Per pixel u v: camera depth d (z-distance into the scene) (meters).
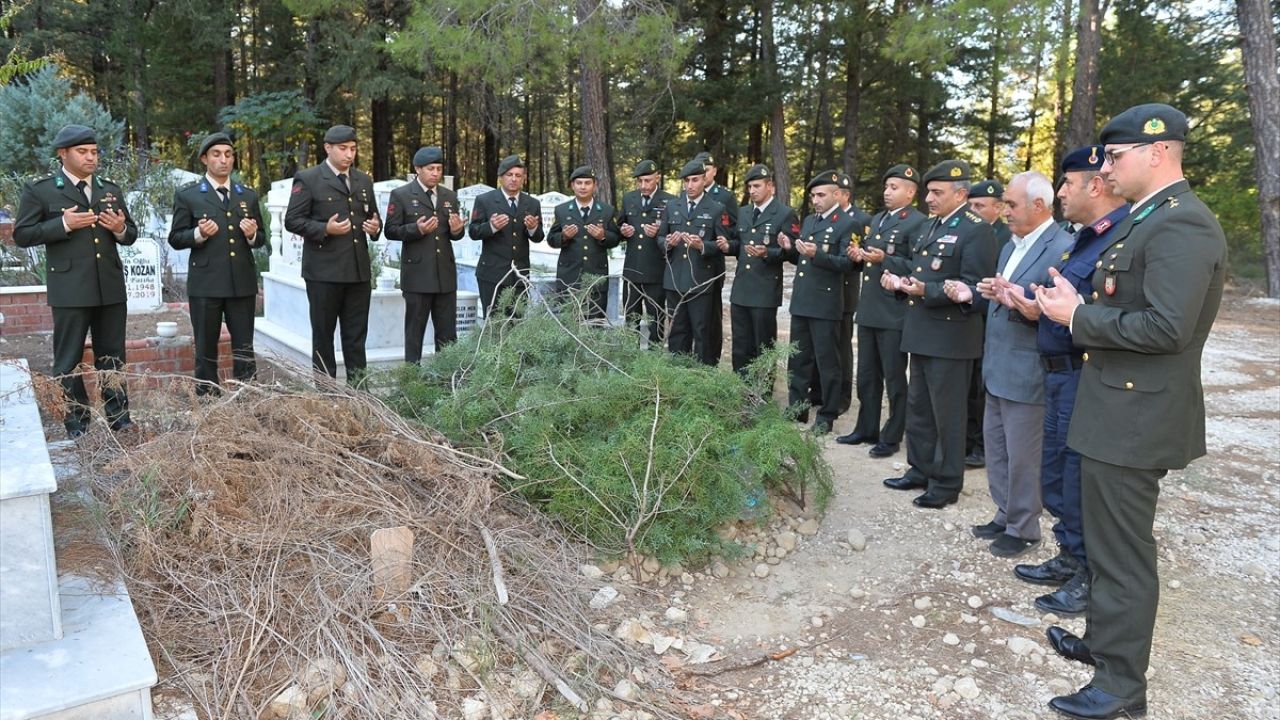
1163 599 3.41
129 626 2.44
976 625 3.20
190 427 3.43
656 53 10.96
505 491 3.72
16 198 8.58
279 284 7.09
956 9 11.38
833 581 3.56
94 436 3.65
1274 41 12.88
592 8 10.60
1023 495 3.69
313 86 21.22
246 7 21.77
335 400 3.75
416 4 10.98
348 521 3.08
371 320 6.30
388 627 2.73
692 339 7.02
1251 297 13.46
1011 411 3.66
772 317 6.05
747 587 3.51
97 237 4.65
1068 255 3.09
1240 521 4.25
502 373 4.23
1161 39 20.75
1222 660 2.95
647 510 3.52
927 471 4.48
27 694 2.08
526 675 2.68
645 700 2.66
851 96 21.62
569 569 3.31
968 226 4.07
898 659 2.97
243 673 2.45
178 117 20.25
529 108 29.77
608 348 4.62
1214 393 7.21
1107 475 2.54
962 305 3.94
